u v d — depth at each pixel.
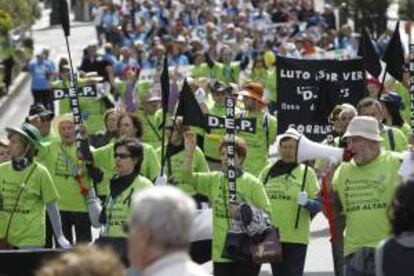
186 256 11.95
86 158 26.69
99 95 40.72
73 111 27.11
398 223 14.73
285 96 31.61
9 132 24.08
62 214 27.25
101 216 22.23
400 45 29.25
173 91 41.97
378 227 20.89
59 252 17.77
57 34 97.50
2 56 65.88
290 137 23.73
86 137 26.86
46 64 58.44
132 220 11.87
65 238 27.16
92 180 26.78
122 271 11.80
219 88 35.75
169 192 11.85
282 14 87.69
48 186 24.19
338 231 22.97
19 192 24.06
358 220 21.03
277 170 24.14
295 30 82.12
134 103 45.94
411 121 25.61
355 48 65.88
